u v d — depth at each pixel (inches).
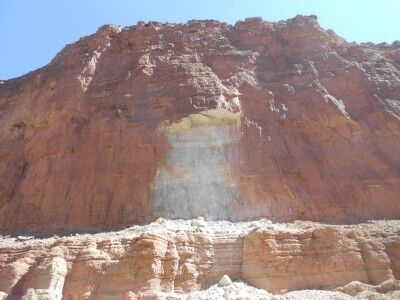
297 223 818.8
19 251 748.6
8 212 974.4
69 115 1056.8
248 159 942.4
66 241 728.3
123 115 1018.7
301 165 938.7
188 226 796.6
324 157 954.1
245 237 727.7
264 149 953.5
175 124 970.7
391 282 593.0
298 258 673.6
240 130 975.6
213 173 933.2
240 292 623.2
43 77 1172.5
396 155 944.9
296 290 639.1
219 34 1207.6
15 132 1109.1
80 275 676.7
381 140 968.9
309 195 899.4
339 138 980.6
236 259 714.2
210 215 878.4
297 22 1202.0
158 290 642.8
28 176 1016.2
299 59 1120.8
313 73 1070.4
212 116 975.0
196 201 900.6
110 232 823.7
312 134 988.6
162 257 678.5
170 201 906.1
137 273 658.8
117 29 1245.7
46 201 958.4
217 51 1135.0
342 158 951.6
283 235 696.4
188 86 1015.6
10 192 1013.8
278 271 663.8
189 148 968.3
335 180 921.5
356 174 925.8
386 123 984.9
